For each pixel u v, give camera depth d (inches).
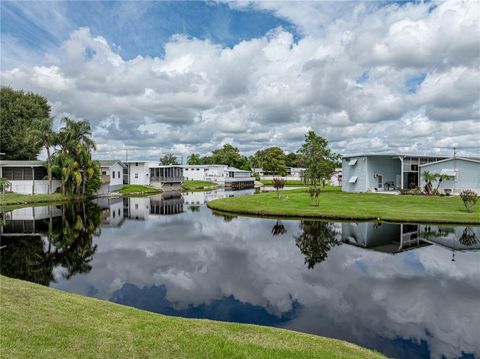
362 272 445.1
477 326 292.8
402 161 1476.4
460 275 429.7
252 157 4990.2
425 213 872.3
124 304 343.0
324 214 892.0
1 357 178.1
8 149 2034.9
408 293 367.2
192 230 759.7
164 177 2463.1
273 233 712.4
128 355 191.0
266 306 337.1
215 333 235.0
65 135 1550.2
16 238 681.6
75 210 1150.3
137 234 717.3
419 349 254.7
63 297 304.0
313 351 213.5
